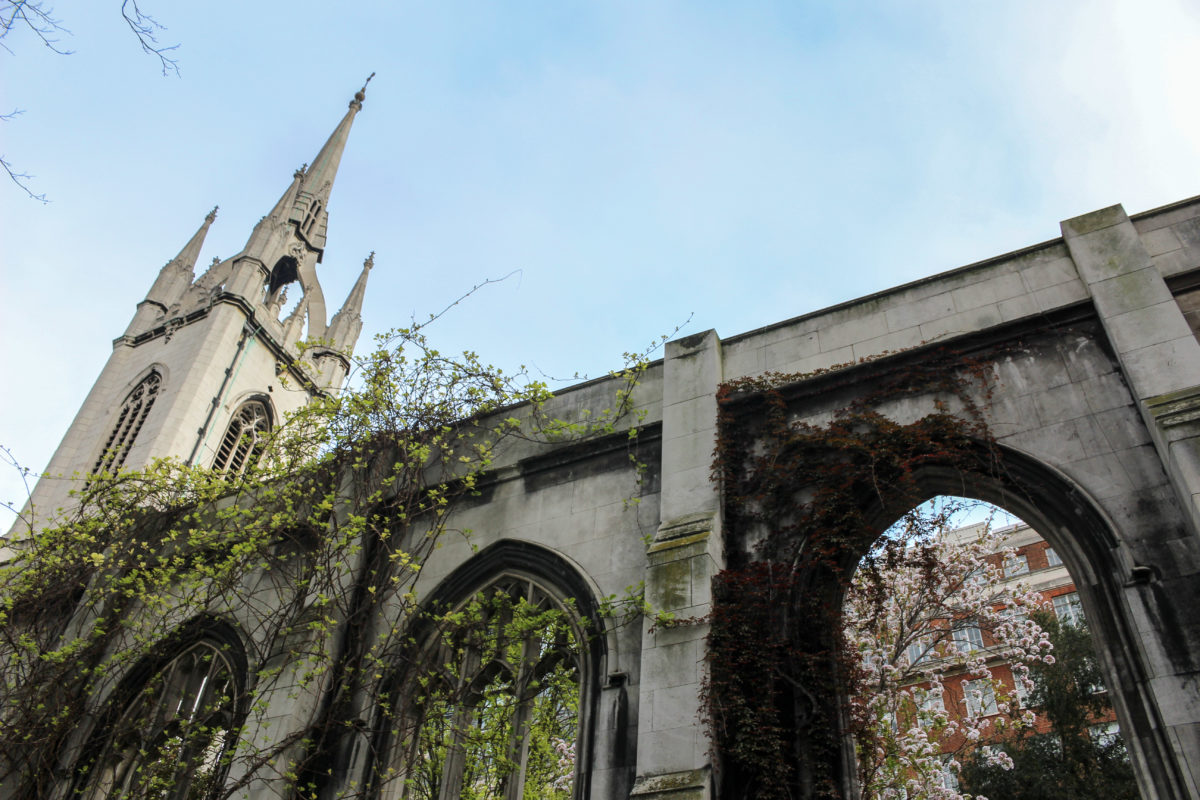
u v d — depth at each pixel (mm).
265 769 12086
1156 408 9633
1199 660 8430
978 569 20062
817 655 9945
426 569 13969
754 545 11312
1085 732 22719
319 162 53562
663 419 13117
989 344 11594
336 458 14977
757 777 9320
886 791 17922
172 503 17359
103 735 14852
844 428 11711
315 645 12977
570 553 12875
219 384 39469
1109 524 9539
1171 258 11305
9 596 17141
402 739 12430
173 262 46531
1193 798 7879
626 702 10867
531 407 15078
